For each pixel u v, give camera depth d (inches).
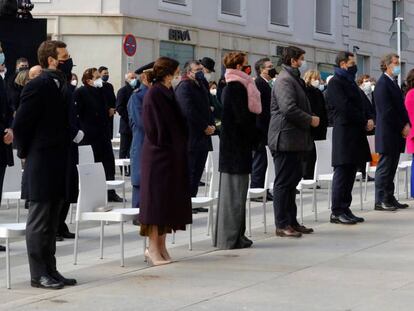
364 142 502.0
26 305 321.1
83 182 403.9
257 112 425.7
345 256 410.9
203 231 496.1
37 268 351.3
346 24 1556.3
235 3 1317.7
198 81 544.7
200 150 539.8
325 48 1504.7
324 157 550.9
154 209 389.7
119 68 1130.7
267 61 553.6
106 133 595.5
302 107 453.1
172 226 392.2
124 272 380.8
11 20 650.8
